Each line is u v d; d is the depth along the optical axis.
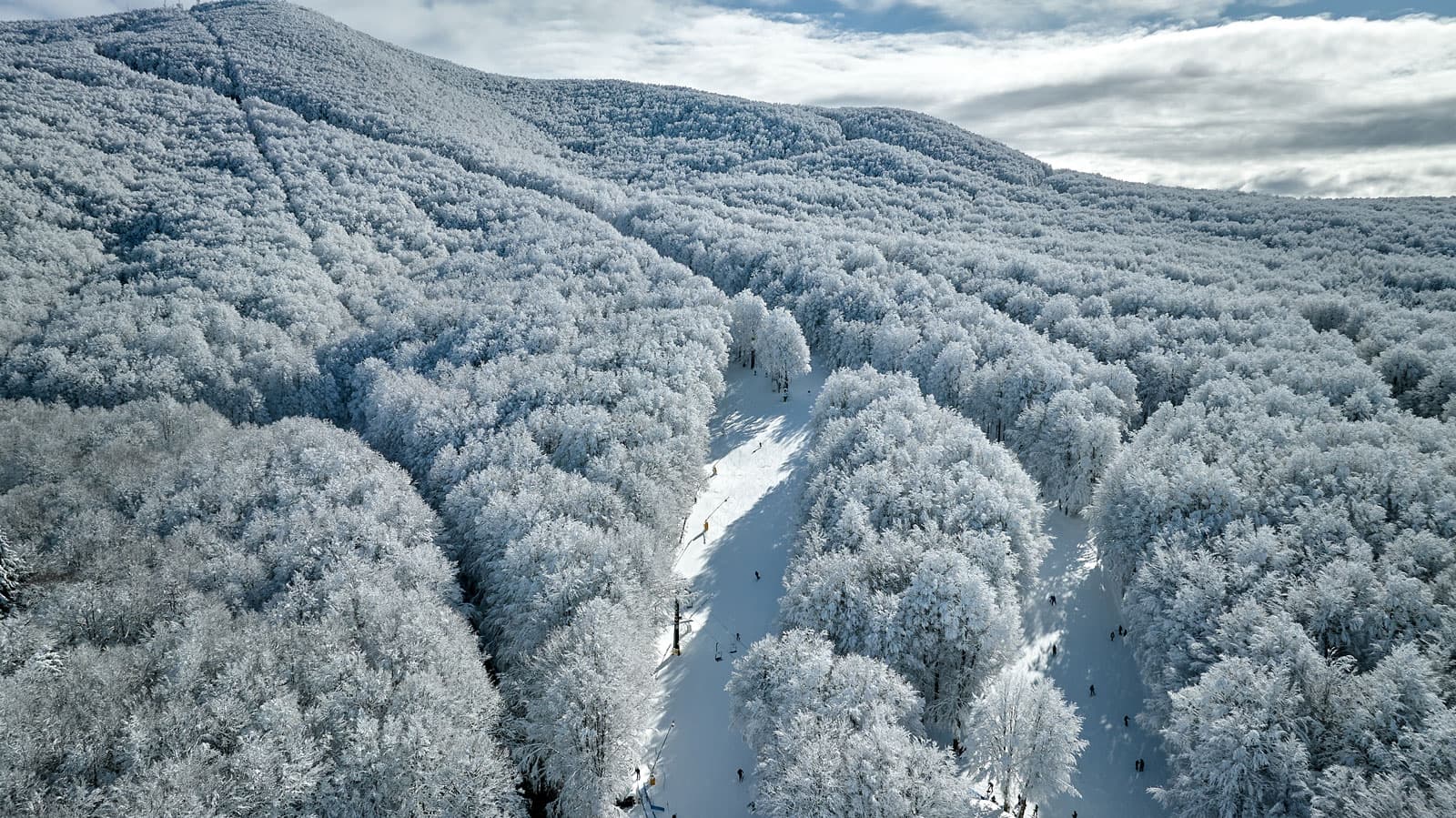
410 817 43.31
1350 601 53.75
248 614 55.34
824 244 174.38
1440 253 173.75
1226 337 115.88
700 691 66.94
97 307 115.56
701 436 97.12
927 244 178.25
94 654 47.72
